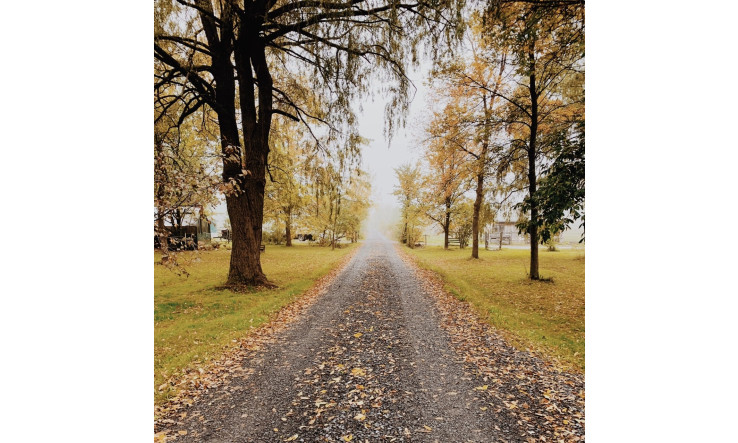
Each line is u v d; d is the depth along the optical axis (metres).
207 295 9.20
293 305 8.36
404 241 36.91
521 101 11.67
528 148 11.01
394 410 3.74
